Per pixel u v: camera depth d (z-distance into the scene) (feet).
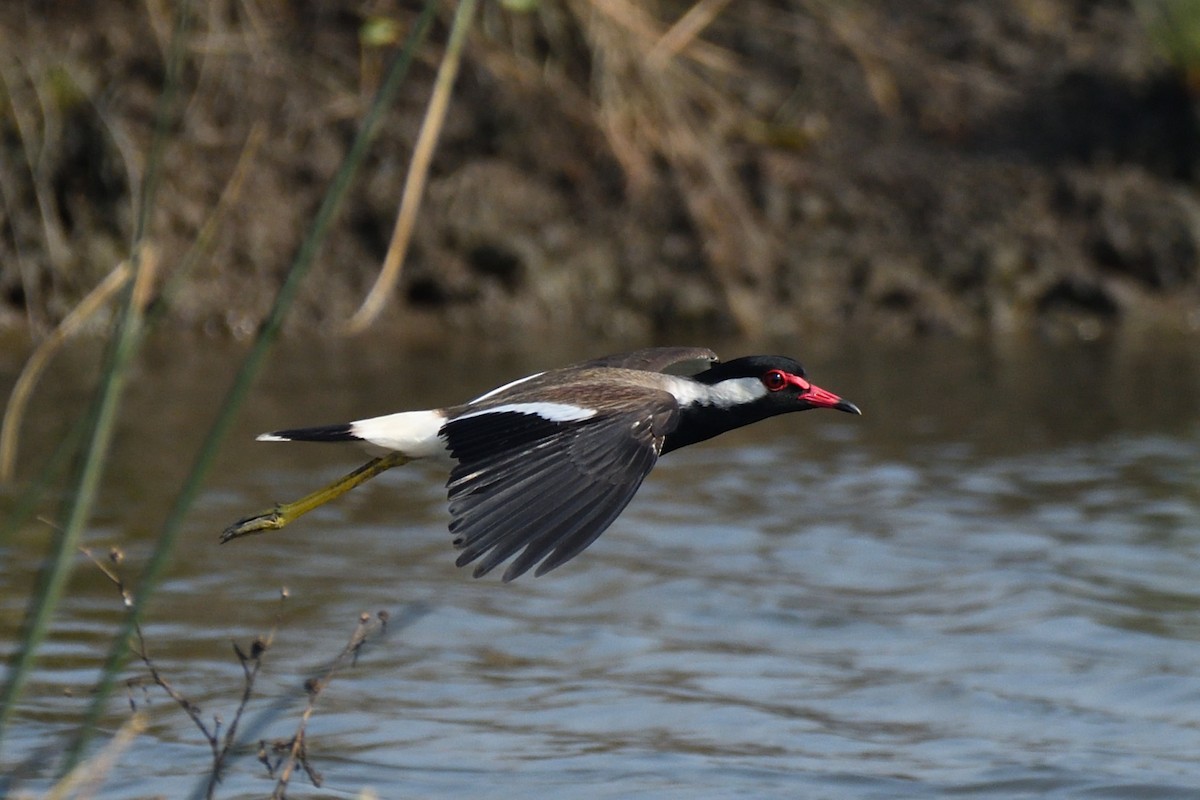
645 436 25.11
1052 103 73.36
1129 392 57.41
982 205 69.92
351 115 68.33
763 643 36.40
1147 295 68.64
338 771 29.60
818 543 42.80
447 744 30.94
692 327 66.49
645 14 69.46
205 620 36.81
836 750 30.94
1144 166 71.56
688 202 68.13
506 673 34.55
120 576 39.19
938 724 32.22
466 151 69.00
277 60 68.39
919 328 66.80
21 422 50.98
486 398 28.60
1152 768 30.09
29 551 40.63
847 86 73.77
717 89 72.64
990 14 76.64
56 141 63.67
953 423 53.78
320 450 50.72
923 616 37.88
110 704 32.14
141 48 66.59
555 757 30.45
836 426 54.13
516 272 67.05
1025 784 29.45
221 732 31.09
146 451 48.75
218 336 63.87
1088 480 47.65
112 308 63.00
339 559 41.32
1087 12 77.05
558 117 69.62
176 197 65.05
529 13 69.67
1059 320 67.36
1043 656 35.42
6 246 63.31
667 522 44.73
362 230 67.21
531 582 40.14
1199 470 48.39
